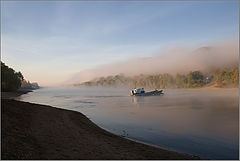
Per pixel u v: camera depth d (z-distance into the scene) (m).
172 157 12.66
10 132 13.24
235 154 14.16
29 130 15.39
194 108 49.72
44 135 14.92
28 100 74.44
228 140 18.45
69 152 11.52
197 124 27.06
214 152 14.80
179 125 26.58
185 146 16.34
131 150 13.45
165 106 55.78
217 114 38.16
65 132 17.09
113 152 12.48
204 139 18.80
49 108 32.16
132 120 30.94
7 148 10.26
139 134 20.98
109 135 18.42
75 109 48.09
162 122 28.95
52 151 11.29
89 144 13.98
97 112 42.03
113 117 34.34
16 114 19.61
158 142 17.61
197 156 13.48
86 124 23.56
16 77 126.19
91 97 107.19
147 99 88.69
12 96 91.56
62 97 105.44
